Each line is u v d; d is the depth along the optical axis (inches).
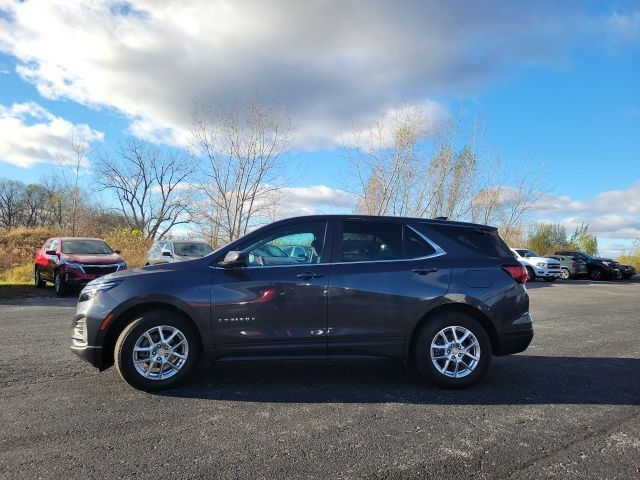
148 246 1124.5
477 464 135.0
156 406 178.9
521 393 200.2
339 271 204.1
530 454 141.6
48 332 324.2
